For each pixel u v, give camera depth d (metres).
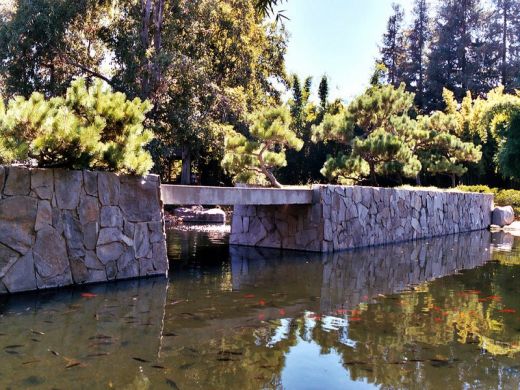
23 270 4.18
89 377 2.49
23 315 3.55
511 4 30.12
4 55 12.02
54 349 2.88
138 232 5.13
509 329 3.70
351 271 6.12
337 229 8.09
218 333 3.34
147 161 5.01
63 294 4.21
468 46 30.77
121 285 4.71
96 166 4.90
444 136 13.95
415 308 4.29
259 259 6.88
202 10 13.65
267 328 3.50
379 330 3.56
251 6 14.70
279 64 19.27
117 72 13.17
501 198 17.80
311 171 21.89
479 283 5.60
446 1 31.48
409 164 10.45
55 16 11.91
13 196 4.09
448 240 10.58
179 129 13.48
